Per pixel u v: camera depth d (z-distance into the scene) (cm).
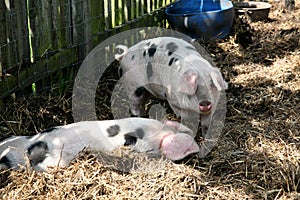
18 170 310
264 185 313
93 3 467
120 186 305
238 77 480
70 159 318
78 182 304
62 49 437
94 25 476
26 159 312
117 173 315
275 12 711
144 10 583
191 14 562
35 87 418
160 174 314
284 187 311
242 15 652
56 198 293
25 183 302
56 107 404
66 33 441
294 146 358
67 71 450
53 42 428
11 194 294
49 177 305
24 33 397
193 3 628
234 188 309
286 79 475
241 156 341
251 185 312
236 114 405
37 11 405
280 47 558
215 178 316
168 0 664
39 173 307
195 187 306
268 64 516
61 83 439
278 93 444
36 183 301
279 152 350
